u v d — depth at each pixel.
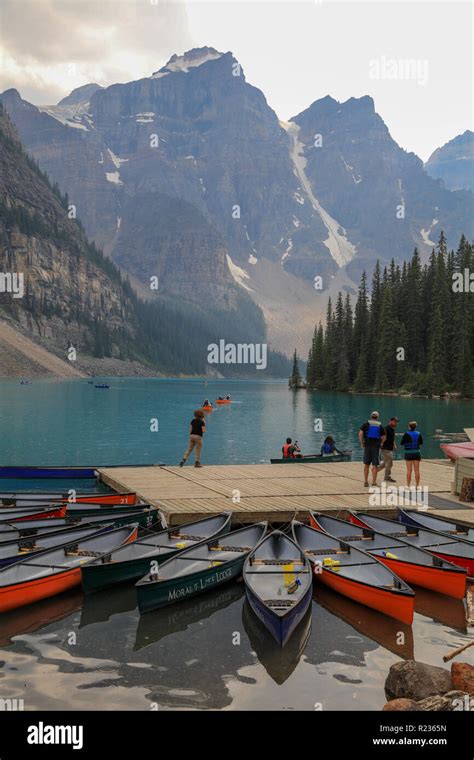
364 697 8.78
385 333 130.88
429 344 128.00
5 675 9.27
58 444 43.16
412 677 8.79
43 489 25.08
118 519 16.88
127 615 11.82
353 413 78.06
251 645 10.44
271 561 13.23
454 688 8.79
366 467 21.75
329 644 10.52
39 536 14.90
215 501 18.94
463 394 112.75
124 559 13.77
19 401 88.44
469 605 12.15
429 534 15.54
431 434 51.81
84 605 12.33
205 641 10.59
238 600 12.81
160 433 51.12
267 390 171.38
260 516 17.67
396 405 94.69
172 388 170.12
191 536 15.34
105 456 37.84
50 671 9.41
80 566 12.52
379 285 149.12
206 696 8.71
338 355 151.38
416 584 13.38
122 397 110.81
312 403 101.69
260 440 48.22
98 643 10.45
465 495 19.61
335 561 13.55
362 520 17.27
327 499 19.47
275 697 8.72
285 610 10.51
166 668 9.54
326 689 8.97
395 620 11.51
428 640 10.79
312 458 30.25
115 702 8.55
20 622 11.38
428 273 146.25
